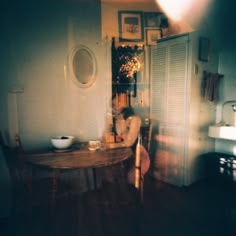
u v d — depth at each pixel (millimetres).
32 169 2271
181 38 2766
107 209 2303
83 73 2689
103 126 2855
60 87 2535
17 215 2084
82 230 1940
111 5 3041
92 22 2764
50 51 2443
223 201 2512
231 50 2926
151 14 3320
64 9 2512
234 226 2029
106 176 2768
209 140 3078
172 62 2898
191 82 2703
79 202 2439
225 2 2840
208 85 2848
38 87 2393
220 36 2967
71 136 2488
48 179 2117
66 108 2588
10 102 2244
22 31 2262
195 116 2814
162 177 3141
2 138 2188
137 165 2037
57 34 2479
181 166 2879
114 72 3176
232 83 2945
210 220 2133
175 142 2932
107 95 2904
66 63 2559
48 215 2139
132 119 2652
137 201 2482
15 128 2279
